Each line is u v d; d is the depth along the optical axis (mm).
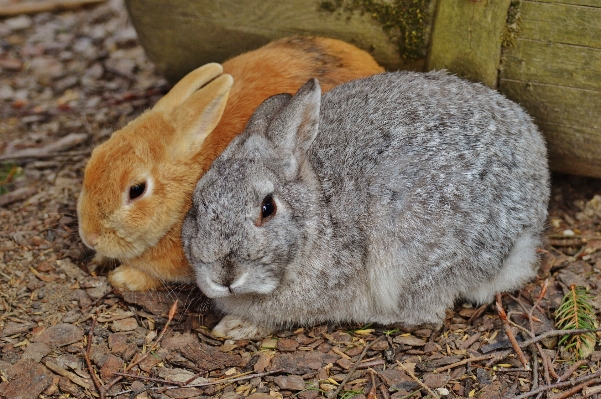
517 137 1396
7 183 1579
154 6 1514
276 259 1326
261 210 1323
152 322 1407
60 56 1808
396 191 1363
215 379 1349
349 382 1343
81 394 1334
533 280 1429
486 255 1375
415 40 1470
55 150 1626
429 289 1377
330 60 1475
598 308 1392
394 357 1366
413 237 1363
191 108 1398
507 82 1454
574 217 1515
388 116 1388
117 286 1438
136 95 1712
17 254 1479
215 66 1438
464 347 1371
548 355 1354
